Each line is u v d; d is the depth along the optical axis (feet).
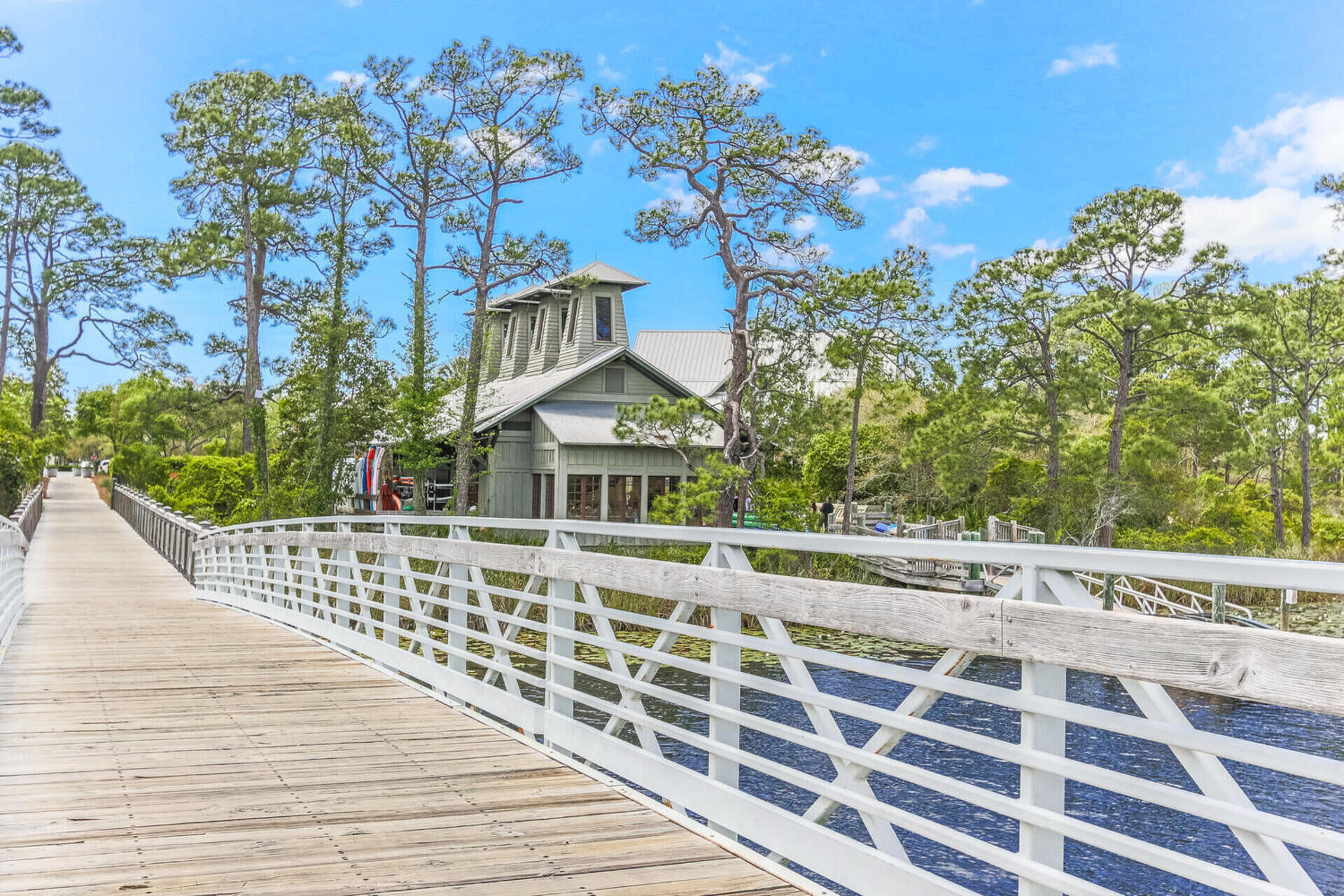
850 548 12.32
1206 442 132.46
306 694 26.86
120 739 21.31
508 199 114.93
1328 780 7.37
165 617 46.88
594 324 122.72
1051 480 121.60
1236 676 8.00
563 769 18.92
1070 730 45.60
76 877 13.12
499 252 115.96
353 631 33.91
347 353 114.32
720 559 15.40
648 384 115.14
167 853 14.07
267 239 149.18
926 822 11.17
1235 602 85.15
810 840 12.90
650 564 16.81
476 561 24.07
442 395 107.34
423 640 27.22
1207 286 117.19
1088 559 9.29
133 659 32.94
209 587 58.59
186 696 26.45
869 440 144.87
